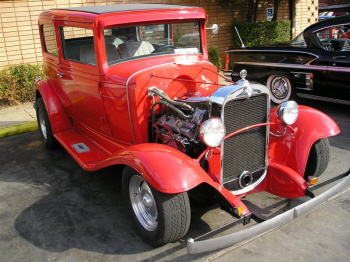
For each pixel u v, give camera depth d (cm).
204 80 390
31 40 857
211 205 344
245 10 1166
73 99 470
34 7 847
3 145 596
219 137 289
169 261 295
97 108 420
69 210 383
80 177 462
